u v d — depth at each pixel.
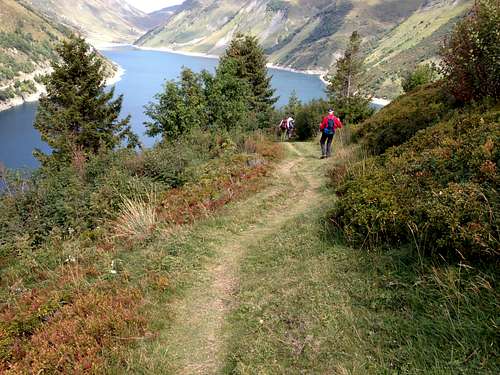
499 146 5.71
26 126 123.31
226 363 4.64
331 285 5.45
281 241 7.75
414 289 4.73
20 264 10.17
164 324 5.64
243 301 5.88
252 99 40.34
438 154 6.79
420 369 3.61
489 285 4.07
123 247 9.25
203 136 21.92
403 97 18.61
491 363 3.41
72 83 31.17
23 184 14.60
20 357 5.43
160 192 13.35
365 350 4.09
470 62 9.20
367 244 6.27
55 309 6.50
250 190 12.21
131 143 32.81
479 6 9.19
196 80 28.23
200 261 7.64
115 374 4.71
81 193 13.34
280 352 4.46
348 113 39.38
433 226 5.11
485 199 4.73
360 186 7.18
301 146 21.61
